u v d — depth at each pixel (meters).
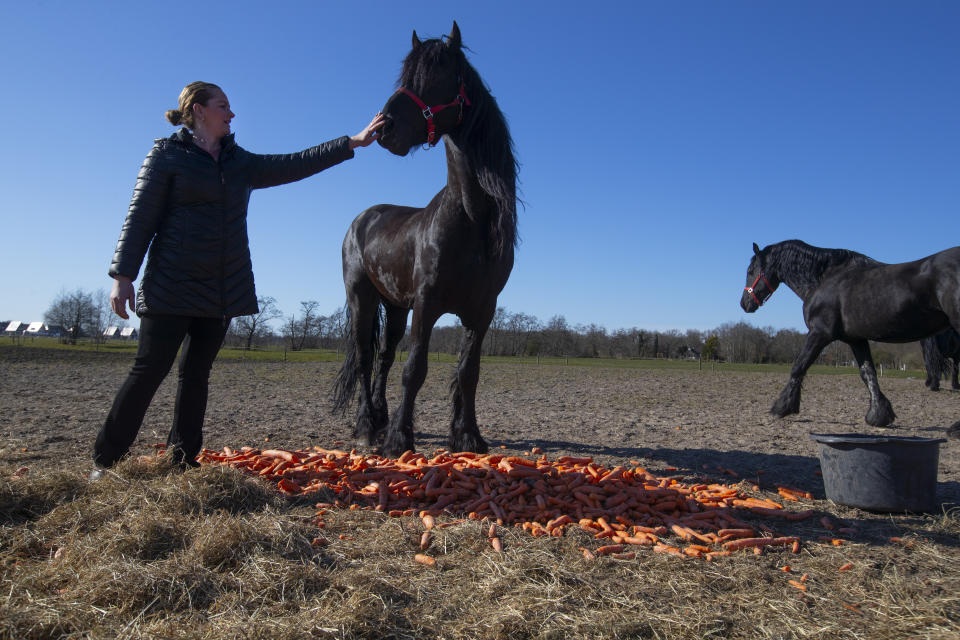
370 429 5.11
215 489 2.74
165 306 2.90
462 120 3.65
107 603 1.84
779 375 20.77
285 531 2.39
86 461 3.86
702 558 2.46
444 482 3.18
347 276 5.41
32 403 7.75
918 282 5.96
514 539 2.54
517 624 1.81
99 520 2.44
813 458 4.97
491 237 3.83
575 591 2.05
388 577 2.09
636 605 1.99
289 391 10.57
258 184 3.28
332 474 3.36
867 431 6.57
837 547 2.74
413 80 3.53
